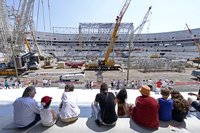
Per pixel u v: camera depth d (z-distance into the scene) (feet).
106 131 11.32
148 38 312.71
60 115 12.34
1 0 112.06
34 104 11.21
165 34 297.94
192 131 11.44
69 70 125.49
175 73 114.32
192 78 94.58
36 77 93.97
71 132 11.14
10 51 116.88
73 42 306.14
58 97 29.84
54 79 86.79
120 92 14.02
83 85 47.78
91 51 293.02
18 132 10.98
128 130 11.39
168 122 12.37
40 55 190.39
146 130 11.39
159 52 279.08
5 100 26.22
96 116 12.21
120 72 118.32
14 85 48.49
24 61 111.34
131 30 299.79
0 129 11.36
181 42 271.08
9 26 121.60
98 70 127.65
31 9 117.39
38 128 11.48
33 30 195.11
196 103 15.02
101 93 12.07
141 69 134.82
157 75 105.19
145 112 11.53
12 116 13.82
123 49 295.07
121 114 13.75
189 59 211.00
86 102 24.91
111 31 299.99
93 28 301.84
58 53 279.69
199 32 244.01
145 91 11.82
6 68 106.73
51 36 299.38
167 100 12.34
